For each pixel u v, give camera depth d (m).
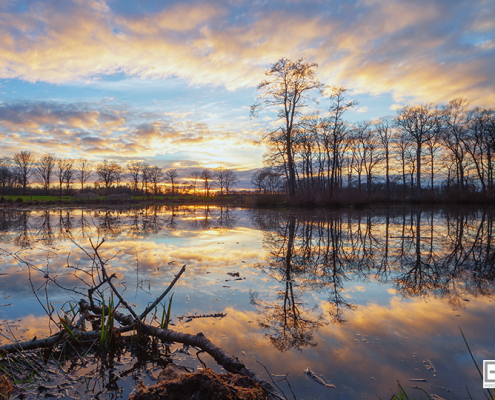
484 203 27.52
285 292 3.79
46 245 7.11
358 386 1.93
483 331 2.70
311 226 11.33
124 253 6.21
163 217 16.84
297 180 29.28
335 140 23.28
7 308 3.24
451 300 3.52
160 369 2.15
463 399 1.80
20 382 1.96
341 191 23.64
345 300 3.52
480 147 29.89
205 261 5.51
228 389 1.63
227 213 20.11
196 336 2.40
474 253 6.32
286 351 2.36
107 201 44.00
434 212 18.95
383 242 7.71
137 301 3.46
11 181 55.78
